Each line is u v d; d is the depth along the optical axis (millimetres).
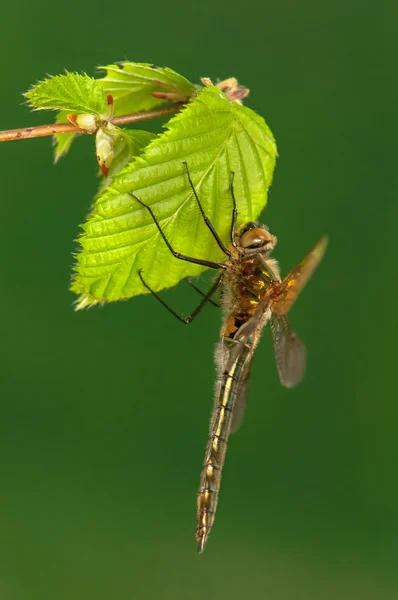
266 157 582
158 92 586
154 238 578
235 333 600
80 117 578
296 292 596
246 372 603
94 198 583
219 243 583
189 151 578
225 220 582
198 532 594
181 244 581
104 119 578
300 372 603
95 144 579
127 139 579
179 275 582
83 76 575
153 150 575
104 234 576
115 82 586
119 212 576
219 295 602
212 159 579
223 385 601
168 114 586
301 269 594
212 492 597
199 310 601
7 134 576
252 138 581
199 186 579
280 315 602
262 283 597
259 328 601
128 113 590
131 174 575
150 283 581
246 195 582
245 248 593
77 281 577
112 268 578
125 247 577
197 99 578
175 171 577
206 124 578
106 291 579
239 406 602
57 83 574
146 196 576
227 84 587
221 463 599
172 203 578
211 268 583
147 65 583
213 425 600
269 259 600
